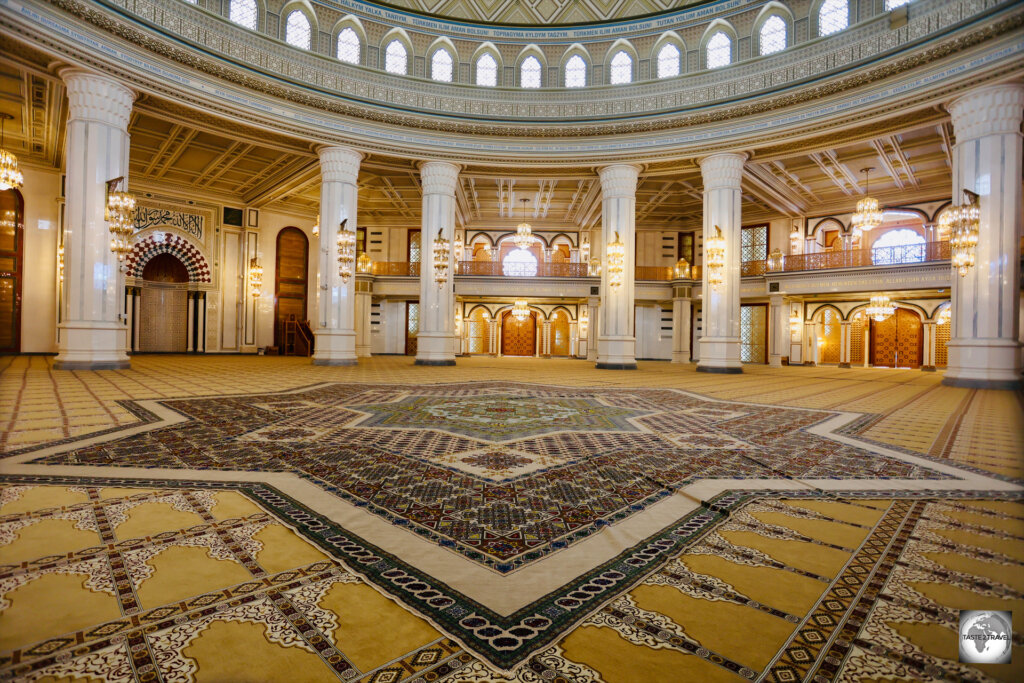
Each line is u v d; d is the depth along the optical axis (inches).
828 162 593.6
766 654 53.5
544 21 561.0
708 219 513.0
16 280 604.4
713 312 506.0
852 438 167.8
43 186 620.1
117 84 389.1
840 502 102.0
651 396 288.8
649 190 697.6
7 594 63.4
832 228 753.6
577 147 547.2
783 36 483.2
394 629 58.0
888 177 639.8
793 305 773.3
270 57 472.1
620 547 80.7
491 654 53.6
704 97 506.6
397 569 72.6
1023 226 388.8
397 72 542.0
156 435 156.0
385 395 273.4
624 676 50.1
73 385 282.4
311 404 231.9
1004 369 357.4
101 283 379.2
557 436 165.9
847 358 749.9
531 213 861.8
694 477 119.0
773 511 96.8
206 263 748.0
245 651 53.4
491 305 924.0
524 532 86.5
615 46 547.2
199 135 538.0
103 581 67.3
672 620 60.1
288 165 622.5
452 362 565.6
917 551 78.7
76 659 51.5
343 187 519.2
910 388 363.9
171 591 65.2
